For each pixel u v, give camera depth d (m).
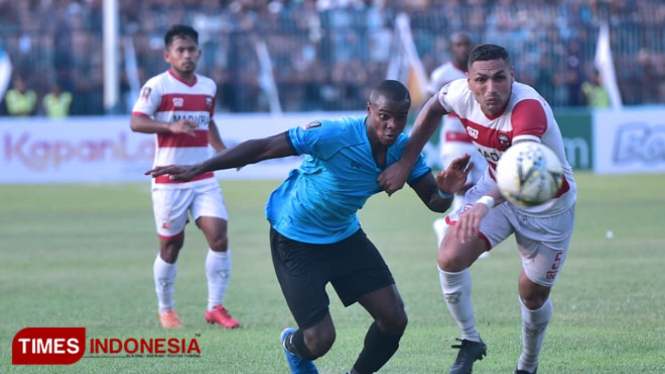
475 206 12.87
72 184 56.41
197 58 20.95
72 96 62.69
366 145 13.37
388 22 64.69
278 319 20.47
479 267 27.02
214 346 17.80
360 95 63.53
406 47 61.78
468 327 14.59
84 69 62.94
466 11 65.00
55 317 20.73
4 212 43.41
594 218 38.00
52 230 37.16
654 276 24.47
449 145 27.91
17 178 57.41
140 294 23.67
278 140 13.44
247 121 58.00
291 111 63.41
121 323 20.16
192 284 25.27
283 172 60.47
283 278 13.92
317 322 13.59
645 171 59.25
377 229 36.22
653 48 65.00
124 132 57.31
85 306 22.06
